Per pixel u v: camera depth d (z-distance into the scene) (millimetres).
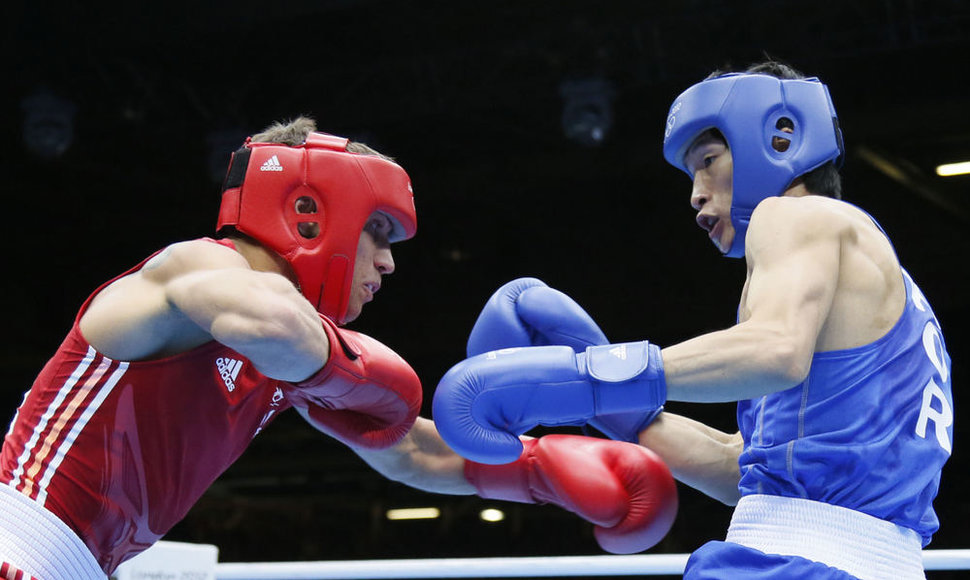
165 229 11234
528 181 10156
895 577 1712
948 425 1854
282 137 2078
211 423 1914
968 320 11203
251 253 1996
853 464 1726
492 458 1784
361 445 2010
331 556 15695
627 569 2506
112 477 1849
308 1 7641
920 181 9797
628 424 2354
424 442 2400
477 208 11367
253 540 15688
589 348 1788
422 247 12000
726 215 2000
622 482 2213
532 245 11609
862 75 8516
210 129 9266
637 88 8789
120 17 8117
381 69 8719
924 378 1818
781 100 1938
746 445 1921
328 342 1818
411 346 12172
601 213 11086
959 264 10562
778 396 1817
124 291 1883
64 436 1847
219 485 15828
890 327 1806
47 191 10695
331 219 1980
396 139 10047
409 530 15477
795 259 1753
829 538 1704
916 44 7445
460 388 1781
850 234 1814
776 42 7773
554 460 2260
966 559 2297
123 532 1907
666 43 8031
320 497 15883
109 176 10078
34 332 12438
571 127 8297
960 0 7180
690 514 13031
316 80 9000
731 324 10984
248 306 1703
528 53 8367
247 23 7797
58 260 12281
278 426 13773
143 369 1843
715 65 7984
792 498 1754
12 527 1790
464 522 15258
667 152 2072
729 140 1940
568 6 8062
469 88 8656
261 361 1737
